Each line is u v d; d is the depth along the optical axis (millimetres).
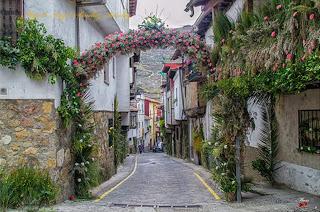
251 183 10125
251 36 8250
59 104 9453
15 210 8000
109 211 8297
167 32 10617
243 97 9500
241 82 9125
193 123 26047
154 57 108750
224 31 10453
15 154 9000
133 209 8578
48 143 9023
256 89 9023
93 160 10727
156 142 75250
